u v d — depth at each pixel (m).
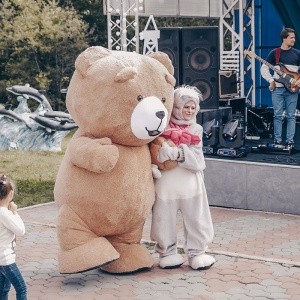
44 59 28.27
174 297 6.29
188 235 7.14
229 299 6.20
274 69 11.48
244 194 10.12
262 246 8.08
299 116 14.54
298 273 6.94
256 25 15.84
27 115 17.42
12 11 28.30
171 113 7.07
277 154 10.93
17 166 15.44
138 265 6.95
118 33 13.22
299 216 9.68
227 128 10.68
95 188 6.46
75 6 29.45
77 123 6.66
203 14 15.45
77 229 6.57
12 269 5.62
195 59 11.84
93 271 7.13
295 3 15.12
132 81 6.38
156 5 14.56
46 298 6.34
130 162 6.54
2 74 28.41
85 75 6.50
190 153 6.89
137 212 6.63
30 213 10.23
